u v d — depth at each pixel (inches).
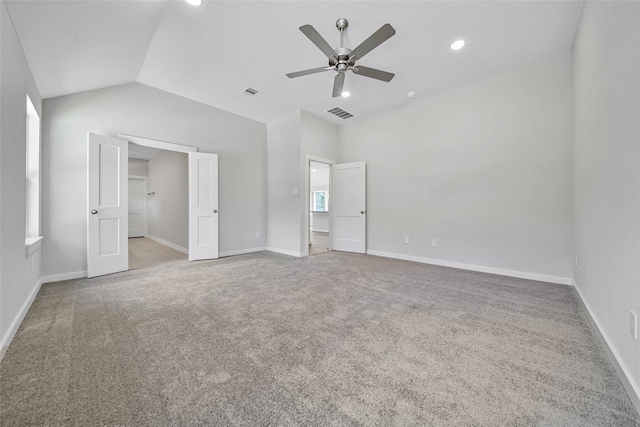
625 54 53.3
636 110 48.1
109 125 133.8
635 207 47.7
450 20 92.8
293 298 96.7
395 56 115.2
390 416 41.5
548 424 39.8
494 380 50.5
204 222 169.3
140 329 71.9
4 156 63.9
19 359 57.3
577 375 52.0
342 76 102.9
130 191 304.3
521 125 123.9
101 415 41.6
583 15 85.8
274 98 161.2
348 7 86.7
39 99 108.1
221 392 47.2
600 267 68.2
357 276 127.5
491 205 133.3
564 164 113.4
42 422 40.3
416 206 163.2
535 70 119.8
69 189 121.6
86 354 59.4
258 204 200.4
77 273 123.5
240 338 67.1
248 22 94.2
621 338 52.3
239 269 142.2
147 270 139.6
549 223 117.3
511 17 91.5
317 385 49.1
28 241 92.4
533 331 70.7
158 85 146.3
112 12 82.3
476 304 90.6
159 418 41.1
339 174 202.2
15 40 73.0
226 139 181.9
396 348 62.3
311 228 382.9
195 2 84.3
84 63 104.1
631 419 40.9
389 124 176.7
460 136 143.6
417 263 157.5
